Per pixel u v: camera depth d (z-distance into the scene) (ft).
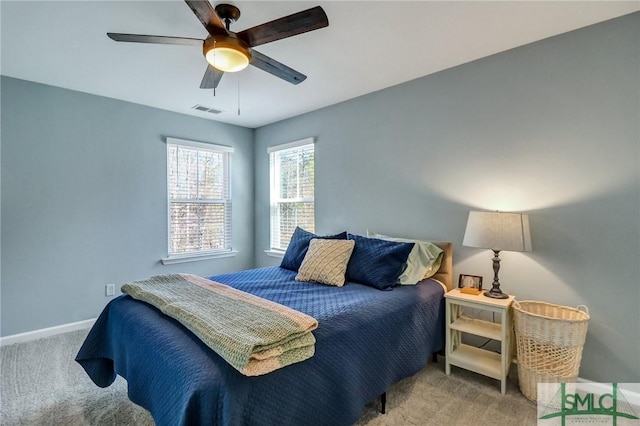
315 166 12.44
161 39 5.68
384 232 10.35
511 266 7.82
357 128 11.02
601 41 6.62
